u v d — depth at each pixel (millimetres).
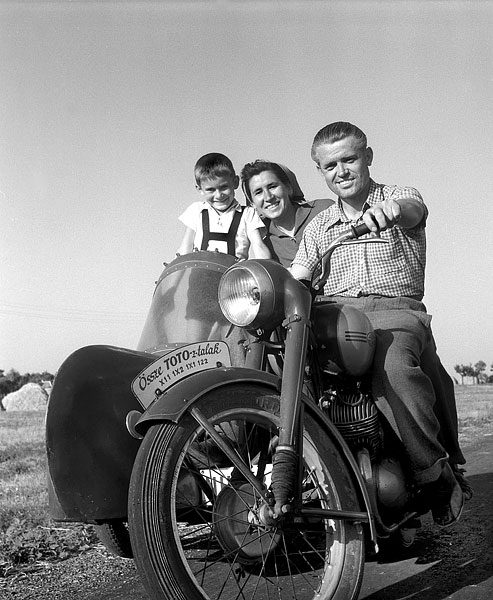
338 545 2586
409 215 2938
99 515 2455
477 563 3266
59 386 2475
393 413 2852
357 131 3174
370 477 2768
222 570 3244
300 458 2447
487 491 4906
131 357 2670
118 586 3283
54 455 2432
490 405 12922
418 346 2963
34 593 3221
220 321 3043
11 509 4707
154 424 2344
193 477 2852
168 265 3293
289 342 2541
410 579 3090
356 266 3145
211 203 4242
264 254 4105
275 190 4824
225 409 2432
